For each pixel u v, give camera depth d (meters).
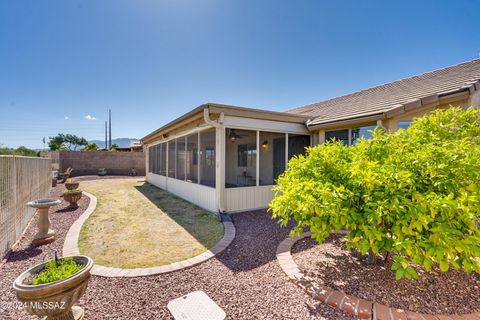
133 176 19.31
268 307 2.47
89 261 2.37
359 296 2.58
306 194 2.96
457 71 7.12
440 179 2.46
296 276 3.03
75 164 18.73
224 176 6.60
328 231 2.88
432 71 8.35
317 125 7.33
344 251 3.81
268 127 7.27
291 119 7.57
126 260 3.64
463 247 2.11
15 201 4.55
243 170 6.98
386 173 2.60
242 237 4.72
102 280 3.03
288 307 2.46
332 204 2.65
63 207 7.44
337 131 7.36
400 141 3.25
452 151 2.57
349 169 3.08
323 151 3.67
